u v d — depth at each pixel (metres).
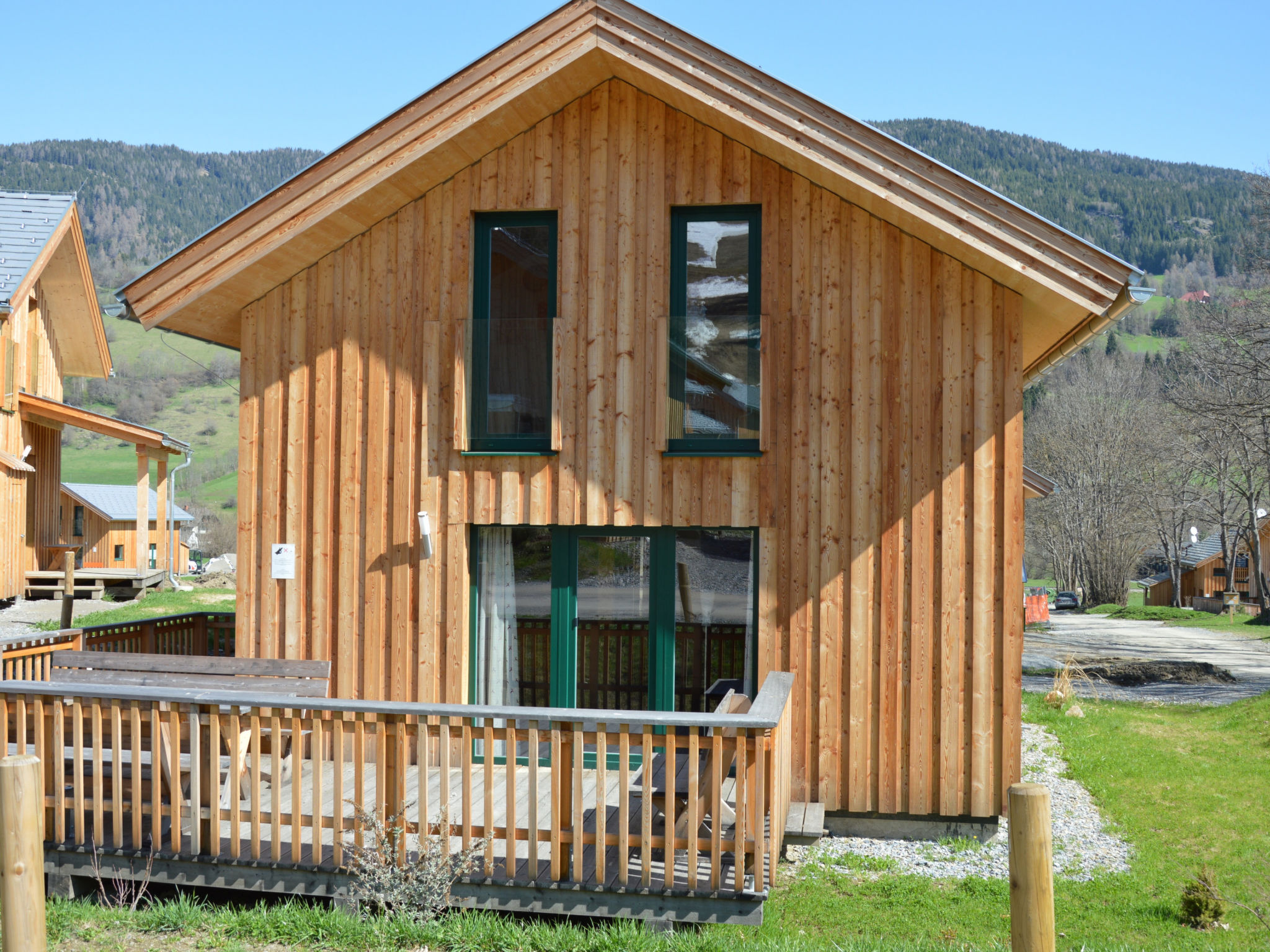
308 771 8.65
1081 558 55.66
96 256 174.12
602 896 6.12
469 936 5.72
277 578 9.47
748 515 8.77
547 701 9.22
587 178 9.13
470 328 9.29
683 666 9.01
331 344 9.49
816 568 8.69
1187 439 43.06
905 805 8.52
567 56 8.52
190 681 8.31
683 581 9.03
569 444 9.05
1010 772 8.36
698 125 8.98
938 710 8.48
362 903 6.43
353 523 9.38
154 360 128.38
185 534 72.00
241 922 5.97
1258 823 9.38
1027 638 31.94
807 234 8.78
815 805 8.55
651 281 9.00
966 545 8.49
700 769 8.06
